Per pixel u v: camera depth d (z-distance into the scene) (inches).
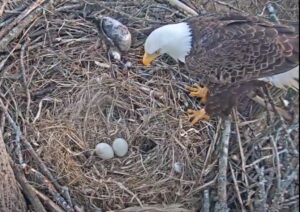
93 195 98.4
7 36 106.3
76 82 106.0
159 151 102.5
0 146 92.7
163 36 100.4
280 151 98.9
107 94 105.9
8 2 110.8
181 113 105.7
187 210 98.8
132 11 114.0
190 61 100.3
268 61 95.1
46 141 100.6
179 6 113.6
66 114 103.6
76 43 109.3
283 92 104.0
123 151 101.8
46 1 110.9
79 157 101.1
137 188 99.6
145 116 104.7
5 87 104.0
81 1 113.2
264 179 97.8
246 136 102.5
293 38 94.7
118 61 108.7
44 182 96.8
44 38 108.8
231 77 97.7
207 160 102.2
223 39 97.3
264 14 113.3
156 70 108.6
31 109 103.4
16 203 95.0
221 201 97.1
